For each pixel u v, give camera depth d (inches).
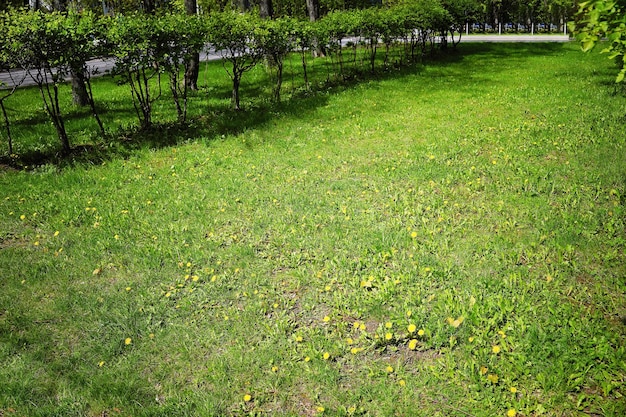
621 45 109.0
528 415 112.2
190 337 146.5
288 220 220.5
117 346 143.6
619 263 168.9
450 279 166.1
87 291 173.0
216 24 393.7
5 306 165.3
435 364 130.2
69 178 289.4
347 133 371.6
